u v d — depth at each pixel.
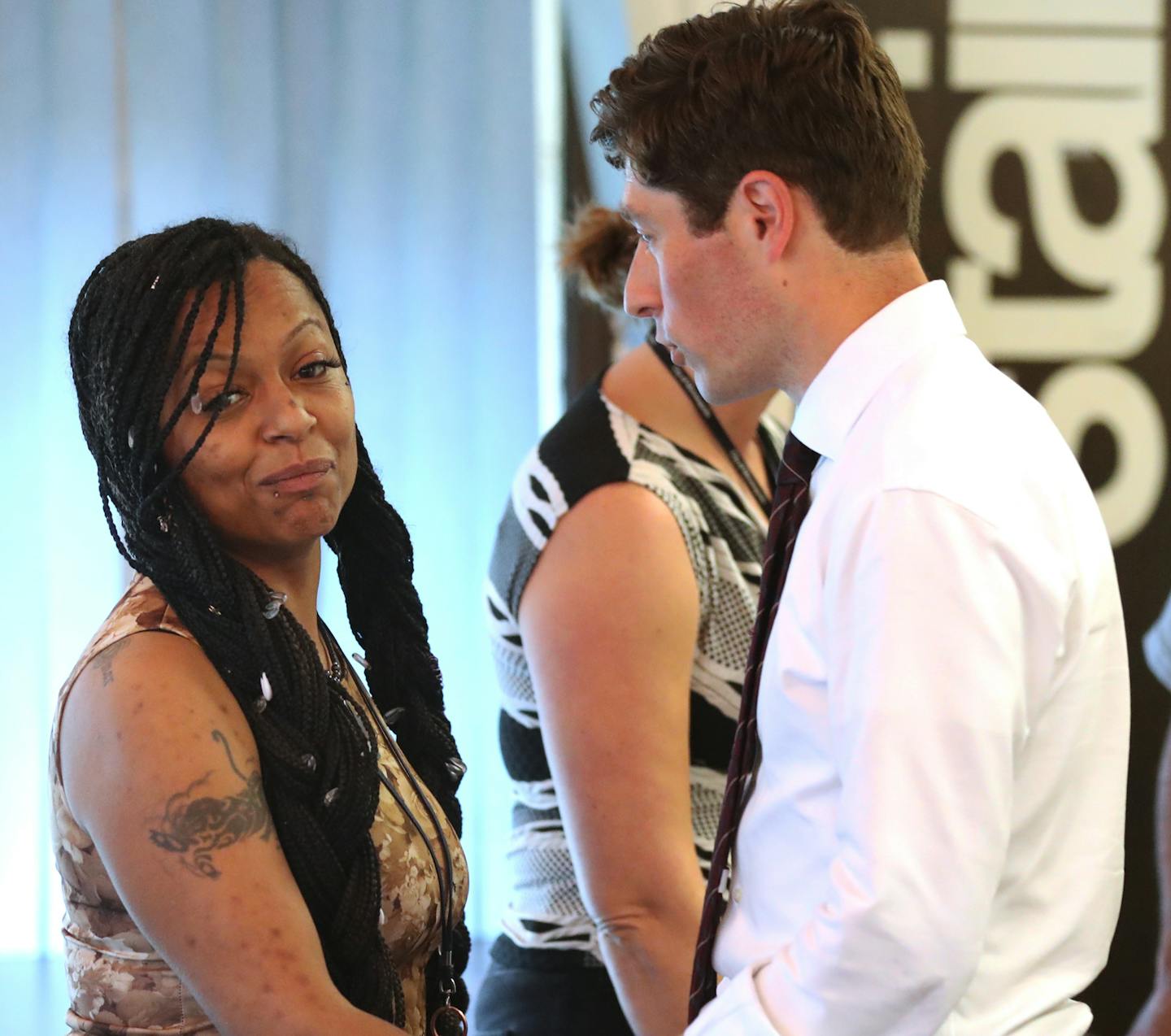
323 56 10.92
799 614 3.45
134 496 3.60
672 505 4.92
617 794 4.71
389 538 4.39
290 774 3.52
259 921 3.26
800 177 3.56
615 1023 5.07
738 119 3.57
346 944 3.56
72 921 3.61
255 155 10.94
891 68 3.75
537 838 5.29
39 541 10.99
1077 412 9.80
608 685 4.75
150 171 10.95
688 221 3.70
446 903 4.01
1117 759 3.57
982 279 9.75
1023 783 3.35
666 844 4.70
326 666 4.04
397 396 11.05
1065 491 3.40
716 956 3.78
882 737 3.05
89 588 11.06
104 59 10.89
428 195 10.98
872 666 3.10
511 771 5.43
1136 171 9.68
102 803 3.31
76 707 3.42
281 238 4.00
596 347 10.77
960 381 3.43
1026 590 3.14
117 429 3.57
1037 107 9.66
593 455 5.02
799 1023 3.13
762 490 5.36
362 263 10.98
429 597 11.10
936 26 9.62
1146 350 9.75
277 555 3.81
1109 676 3.54
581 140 10.88
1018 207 9.71
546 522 4.99
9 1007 10.48
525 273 11.02
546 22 10.91
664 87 3.68
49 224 10.95
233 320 3.61
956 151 9.68
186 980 3.31
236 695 3.53
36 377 10.98
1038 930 3.45
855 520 3.23
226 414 3.60
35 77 10.90
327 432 3.77
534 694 5.22
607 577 4.80
